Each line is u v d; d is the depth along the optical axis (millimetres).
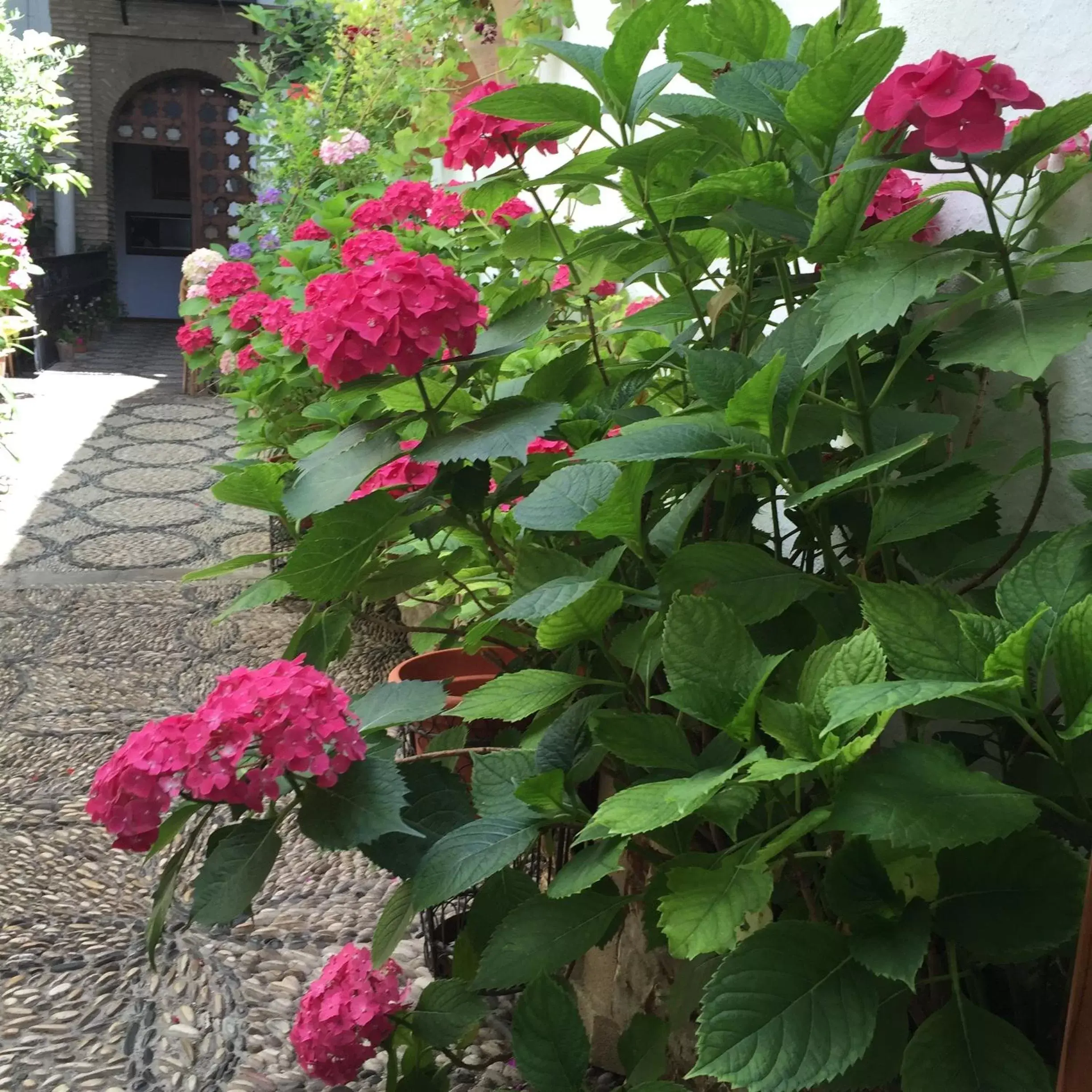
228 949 1968
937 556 1239
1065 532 890
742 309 1445
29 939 1986
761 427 1041
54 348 10234
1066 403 1271
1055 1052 1060
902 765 826
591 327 1734
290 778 1146
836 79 1049
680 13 1418
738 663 936
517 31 3531
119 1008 1807
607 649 1246
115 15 12500
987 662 767
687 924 862
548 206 3518
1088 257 1026
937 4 1430
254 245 6359
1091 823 811
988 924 845
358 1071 1392
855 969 842
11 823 2393
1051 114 934
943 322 1435
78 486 5414
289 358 3467
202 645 3447
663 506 1517
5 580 4027
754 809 1075
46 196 12477
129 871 2232
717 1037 803
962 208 1466
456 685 1947
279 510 1748
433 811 1281
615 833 856
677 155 1456
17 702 3010
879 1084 887
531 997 1135
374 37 5266
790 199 1169
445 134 3910
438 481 1372
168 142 13336
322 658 1626
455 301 1287
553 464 1424
